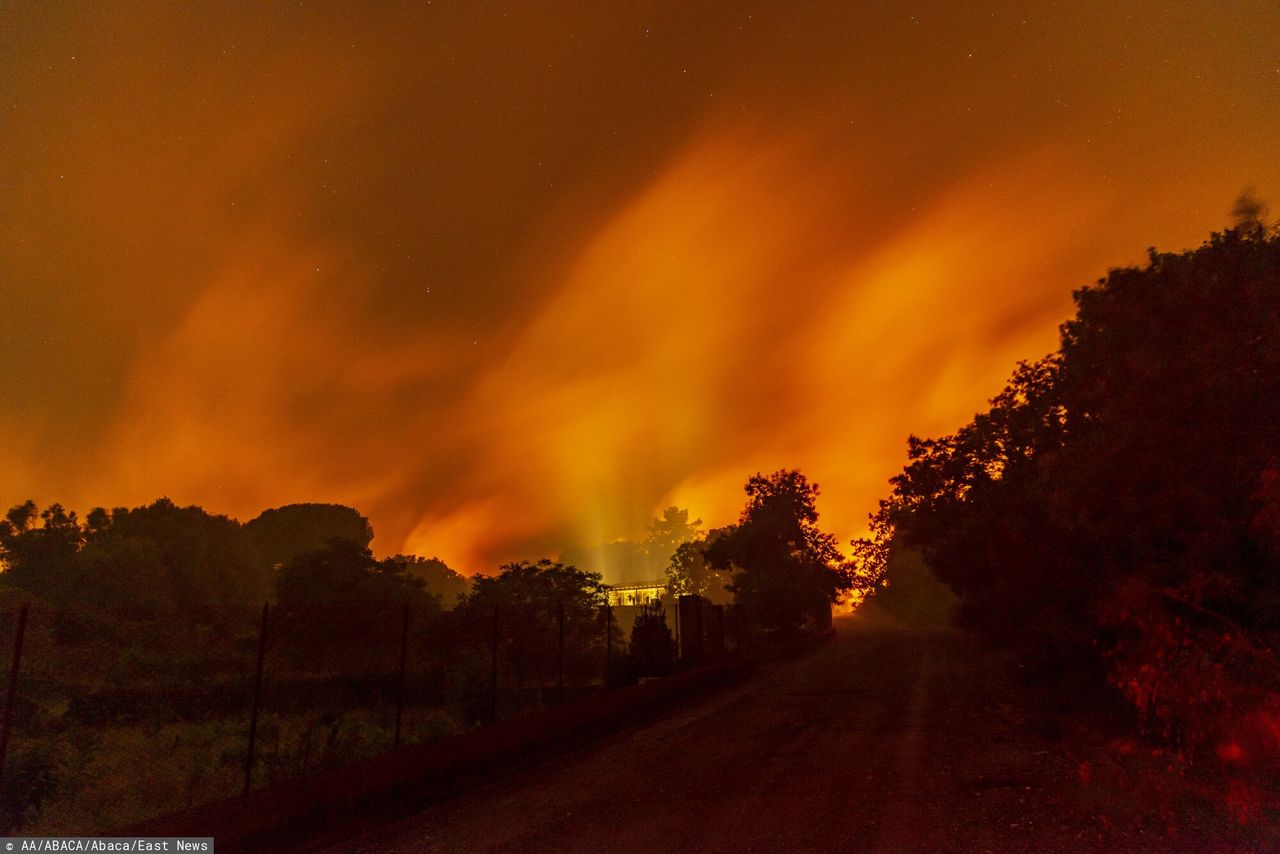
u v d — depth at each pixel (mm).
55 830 10867
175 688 24688
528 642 31609
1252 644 9938
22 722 13852
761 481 50906
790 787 10766
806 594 48594
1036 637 19203
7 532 53000
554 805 10641
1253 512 9609
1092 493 11453
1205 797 8891
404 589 48938
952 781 10633
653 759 13797
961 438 24969
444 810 10922
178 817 8117
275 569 81688
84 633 23797
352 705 27500
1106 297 10914
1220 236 10602
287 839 8961
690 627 29891
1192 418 9625
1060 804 9086
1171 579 10750
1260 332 9172
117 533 65500
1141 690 10742
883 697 21297
